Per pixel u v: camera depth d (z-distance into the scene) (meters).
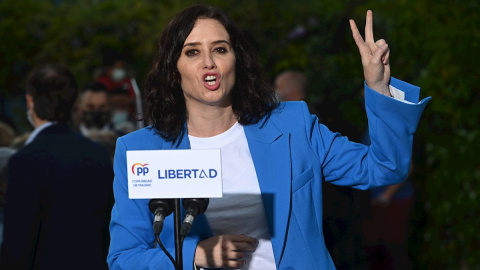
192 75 7.68
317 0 20.30
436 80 15.48
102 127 15.39
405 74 15.89
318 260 7.62
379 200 14.53
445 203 16.02
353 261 10.73
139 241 7.84
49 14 21.70
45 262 10.49
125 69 19.39
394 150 7.45
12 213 10.40
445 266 16.33
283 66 19.84
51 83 11.27
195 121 7.95
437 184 15.95
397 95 7.62
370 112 7.53
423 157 15.82
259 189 7.77
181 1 20.66
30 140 11.32
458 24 15.33
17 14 21.61
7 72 21.72
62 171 10.62
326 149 7.92
